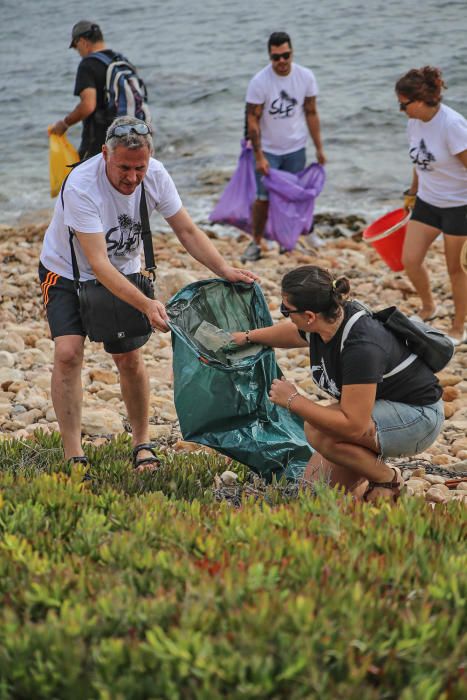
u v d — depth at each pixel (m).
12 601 6.29
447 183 15.13
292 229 20.03
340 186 27.89
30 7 61.06
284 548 6.96
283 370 15.41
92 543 7.27
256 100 19.33
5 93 41.19
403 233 17.11
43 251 10.48
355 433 9.19
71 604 6.18
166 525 7.55
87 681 5.46
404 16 46.81
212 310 10.54
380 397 9.59
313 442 9.77
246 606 5.78
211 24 50.34
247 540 7.36
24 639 5.61
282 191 19.75
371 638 5.72
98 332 9.94
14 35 53.53
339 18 47.88
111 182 9.61
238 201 20.38
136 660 5.50
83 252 10.05
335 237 24.00
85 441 12.45
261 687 5.30
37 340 16.61
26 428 12.96
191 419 10.30
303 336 9.56
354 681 5.34
